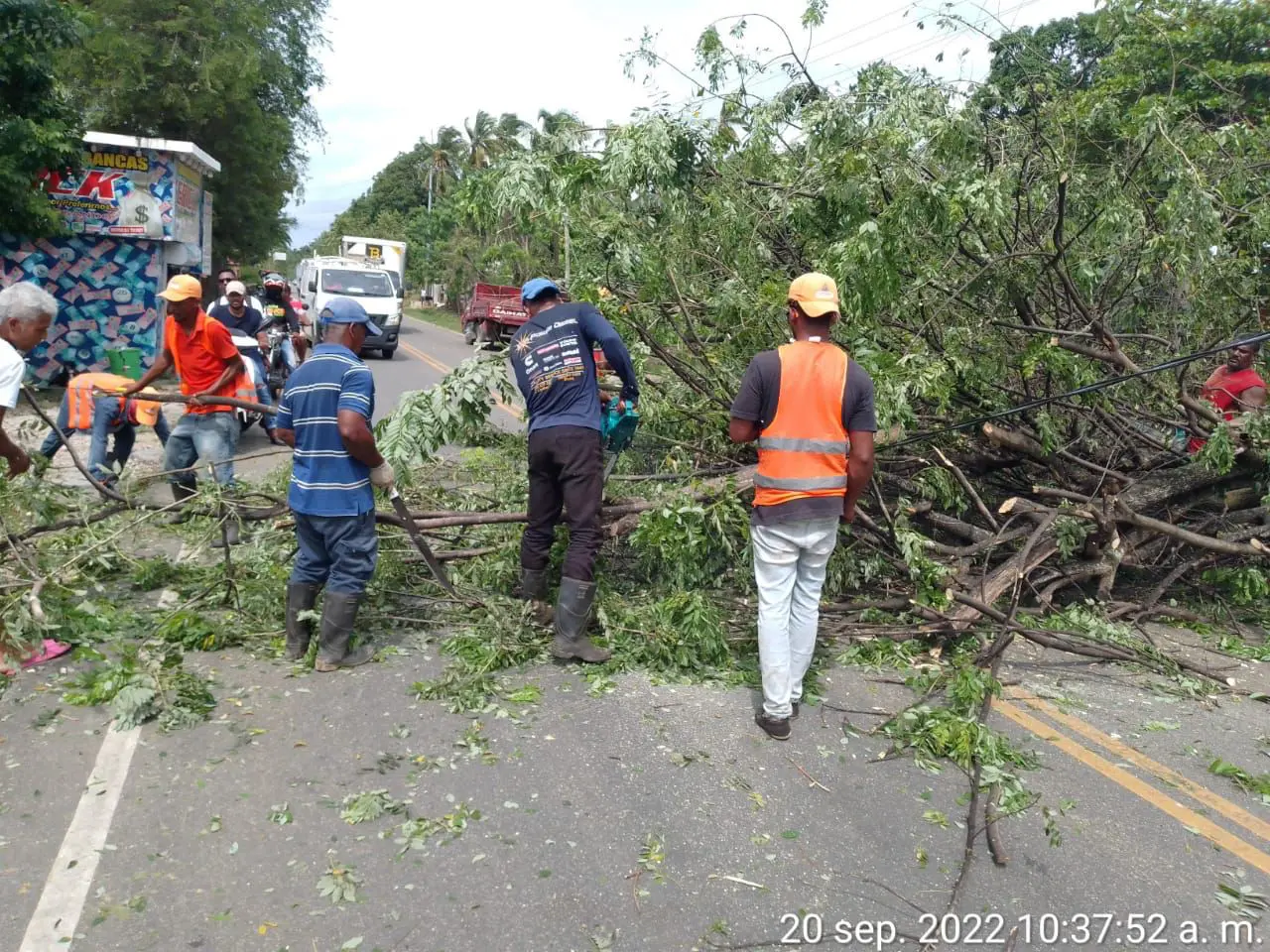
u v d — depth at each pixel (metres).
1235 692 4.62
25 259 14.23
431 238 42.56
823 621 5.00
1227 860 3.21
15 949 2.48
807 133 6.04
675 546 4.72
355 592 4.25
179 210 15.32
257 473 8.79
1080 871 3.11
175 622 4.48
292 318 11.80
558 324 4.50
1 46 11.59
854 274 5.16
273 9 26.00
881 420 5.02
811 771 3.65
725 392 5.66
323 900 2.74
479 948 2.59
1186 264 5.67
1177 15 12.37
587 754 3.67
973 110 5.85
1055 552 5.45
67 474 7.82
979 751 3.73
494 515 5.07
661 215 6.03
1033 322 6.18
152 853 2.91
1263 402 6.14
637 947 2.63
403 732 3.74
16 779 3.25
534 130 5.90
